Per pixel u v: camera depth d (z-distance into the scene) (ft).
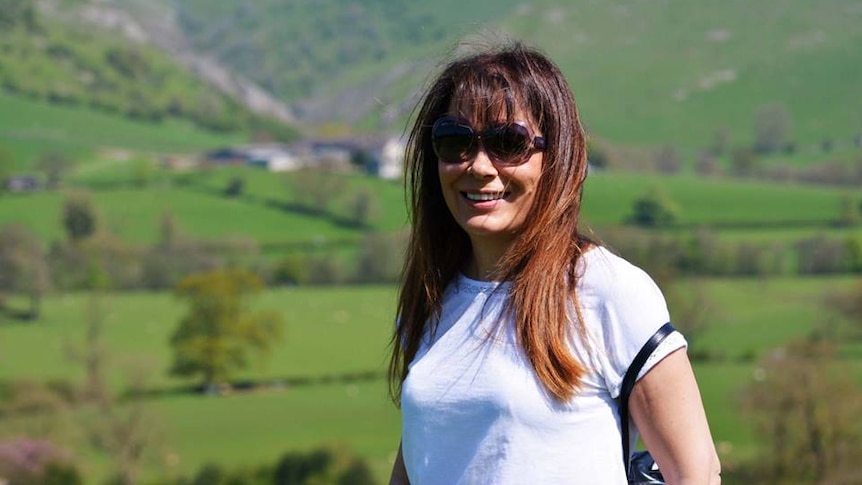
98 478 161.68
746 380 180.45
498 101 10.15
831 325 224.12
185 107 626.64
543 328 9.61
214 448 169.99
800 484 149.48
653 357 9.48
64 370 205.98
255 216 347.56
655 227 301.63
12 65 583.99
